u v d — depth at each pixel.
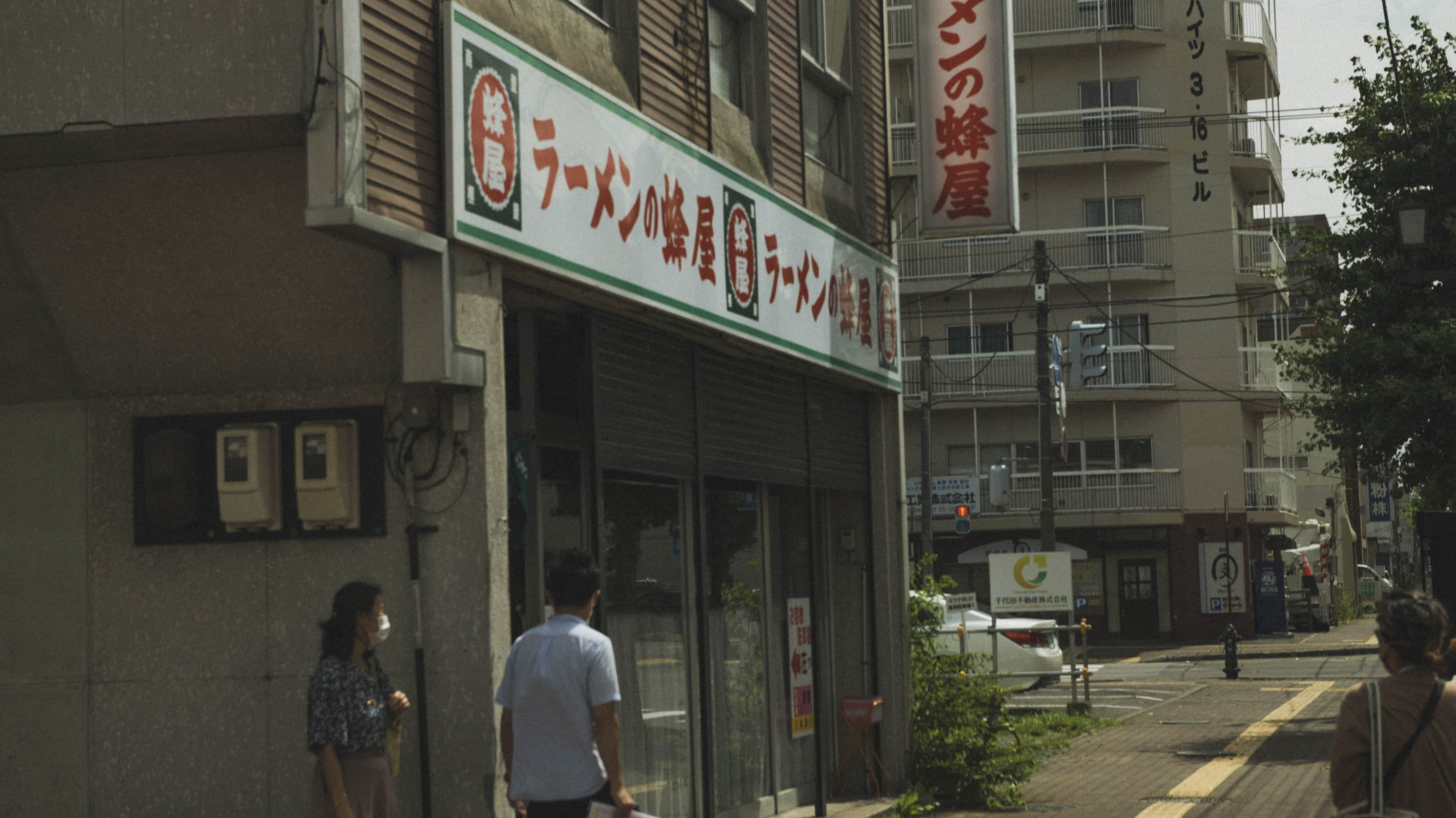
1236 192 44.09
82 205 6.79
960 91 12.62
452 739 6.67
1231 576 40.97
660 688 9.47
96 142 6.41
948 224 12.62
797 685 12.02
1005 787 13.23
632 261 8.37
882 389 13.18
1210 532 41.19
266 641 6.96
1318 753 16.25
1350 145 19.41
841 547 13.18
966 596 25.09
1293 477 45.84
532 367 8.09
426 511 6.81
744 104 11.04
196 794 6.99
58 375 7.23
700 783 9.90
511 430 7.93
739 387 10.66
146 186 6.73
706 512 10.49
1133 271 41.34
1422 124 18.92
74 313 7.05
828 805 11.99
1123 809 12.51
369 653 6.26
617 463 8.63
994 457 42.41
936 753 13.02
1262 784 13.85
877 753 12.82
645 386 9.12
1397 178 19.06
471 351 6.75
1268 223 46.94
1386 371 18.95
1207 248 41.94
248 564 7.00
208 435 7.12
